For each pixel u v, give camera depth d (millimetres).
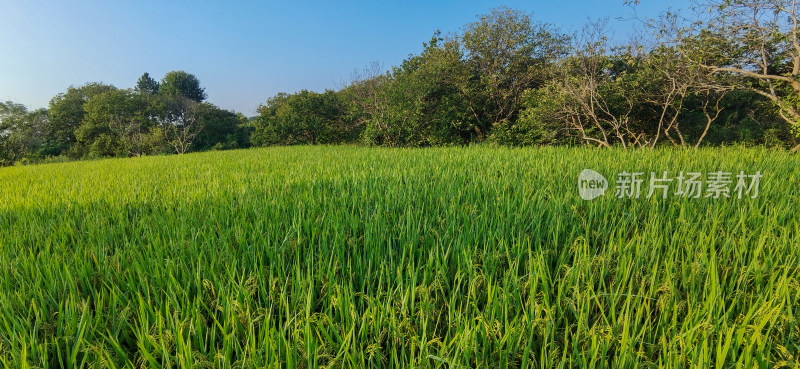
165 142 30031
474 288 1773
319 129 21156
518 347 1447
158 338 1517
